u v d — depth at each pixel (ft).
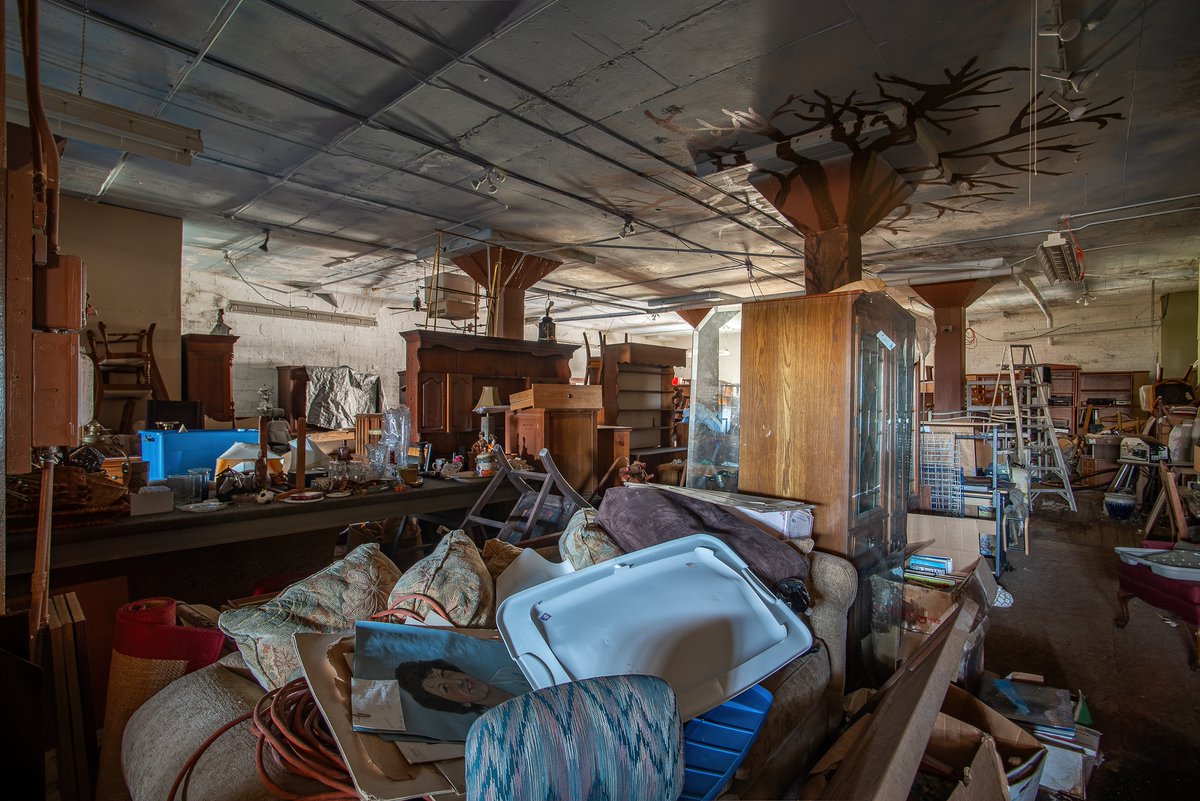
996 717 6.19
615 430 17.92
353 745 3.67
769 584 6.59
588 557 7.09
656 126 13.71
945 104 12.53
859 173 14.24
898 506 9.80
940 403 25.94
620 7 9.51
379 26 10.14
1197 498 16.30
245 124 13.71
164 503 9.62
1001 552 15.55
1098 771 7.26
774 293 33.37
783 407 8.36
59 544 8.38
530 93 12.21
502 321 23.71
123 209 19.22
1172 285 30.94
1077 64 10.93
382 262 26.73
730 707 4.86
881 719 4.85
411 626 5.12
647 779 3.09
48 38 10.42
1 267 4.46
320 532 13.00
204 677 5.53
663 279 30.48
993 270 23.82
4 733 4.33
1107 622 12.18
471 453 15.80
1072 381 37.24
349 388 29.40
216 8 9.62
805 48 10.59
